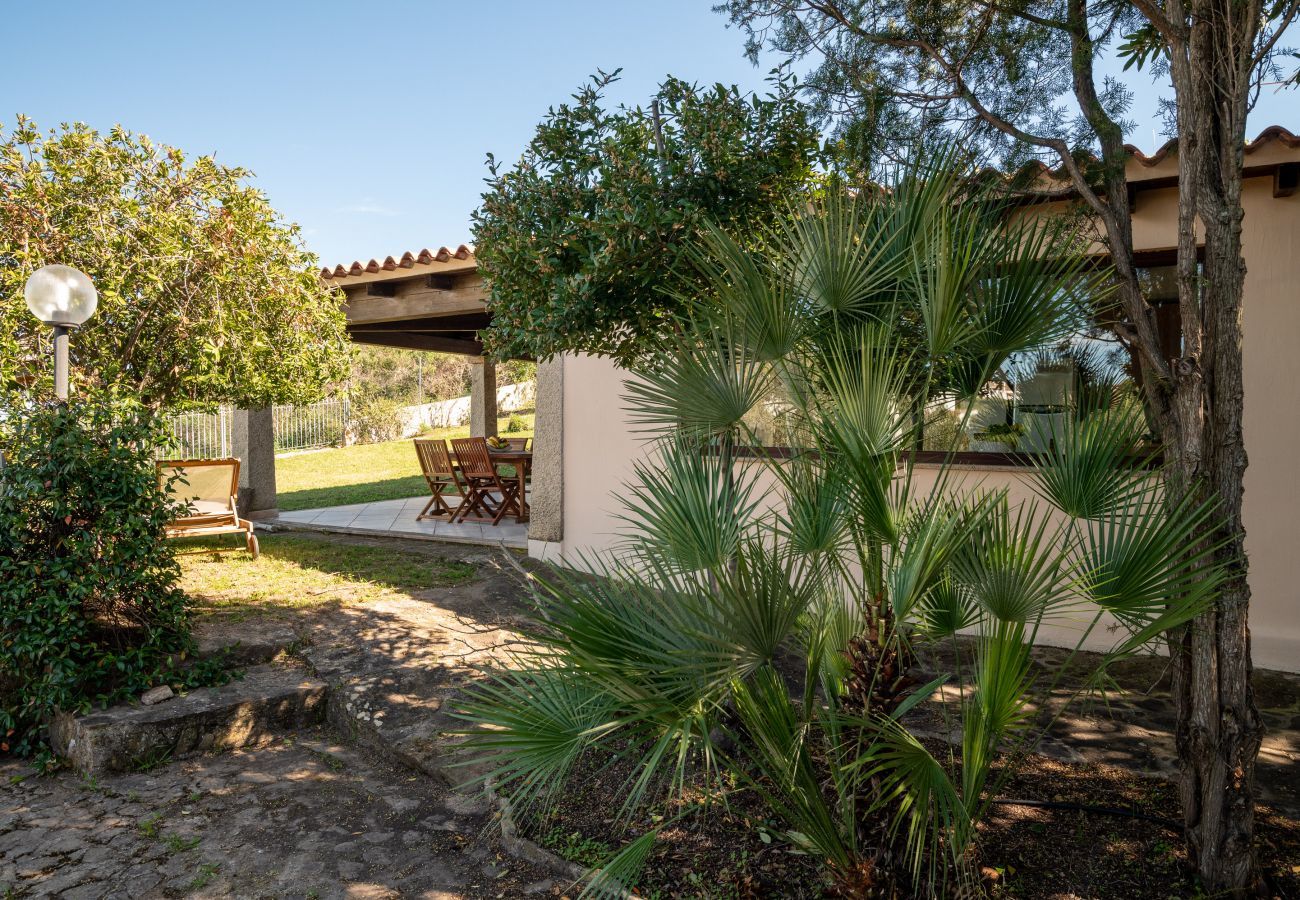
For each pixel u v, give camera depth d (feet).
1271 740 12.16
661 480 7.92
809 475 7.64
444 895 9.07
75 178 19.02
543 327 12.26
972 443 16.60
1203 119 7.97
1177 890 8.07
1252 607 15.76
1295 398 15.26
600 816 10.21
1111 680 7.97
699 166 11.55
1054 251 7.63
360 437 73.15
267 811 11.31
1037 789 10.40
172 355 21.04
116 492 14.66
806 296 7.93
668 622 6.64
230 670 15.52
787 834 8.61
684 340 7.86
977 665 7.68
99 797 11.84
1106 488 7.62
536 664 7.12
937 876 7.70
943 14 11.06
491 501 34.81
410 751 12.63
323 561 25.68
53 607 13.67
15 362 17.57
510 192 12.40
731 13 12.10
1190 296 8.12
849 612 8.40
